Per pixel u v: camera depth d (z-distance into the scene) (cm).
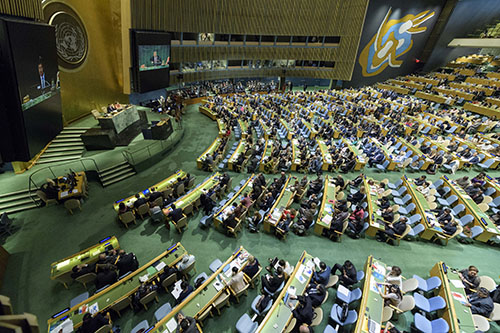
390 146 1800
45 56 1071
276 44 3155
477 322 633
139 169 1476
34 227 1016
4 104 875
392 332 604
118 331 666
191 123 2408
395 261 912
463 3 3253
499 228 980
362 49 3319
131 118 1881
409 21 3356
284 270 783
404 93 3219
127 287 723
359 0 2934
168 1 2200
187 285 736
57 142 1488
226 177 1245
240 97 3073
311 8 2945
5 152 930
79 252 840
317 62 3431
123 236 1002
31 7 1001
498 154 1578
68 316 640
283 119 2361
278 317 632
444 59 3731
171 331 604
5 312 226
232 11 2653
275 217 1010
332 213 1046
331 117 2539
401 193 1262
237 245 973
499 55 3403
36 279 812
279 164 1530
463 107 2534
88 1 1684
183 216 998
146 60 2030
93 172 1329
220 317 717
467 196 1163
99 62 1850
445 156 1571
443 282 747
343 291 732
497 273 869
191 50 2608
